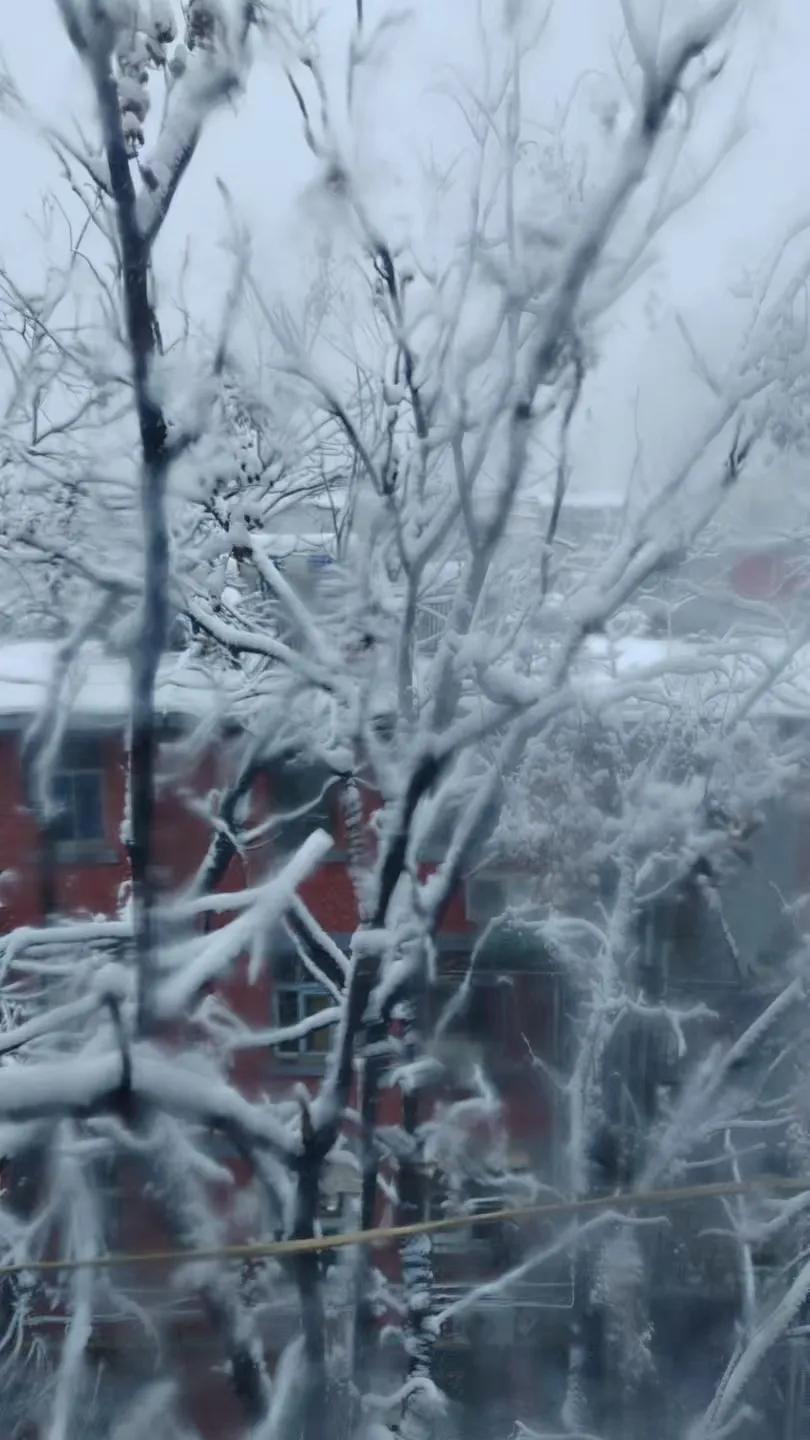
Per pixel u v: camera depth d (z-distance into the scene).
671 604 6.38
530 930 7.30
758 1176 8.19
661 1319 8.73
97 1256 5.23
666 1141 6.31
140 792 4.08
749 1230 6.96
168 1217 4.69
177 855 7.20
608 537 5.02
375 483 4.37
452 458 4.50
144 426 3.65
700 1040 7.76
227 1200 6.07
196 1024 5.68
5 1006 6.11
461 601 4.02
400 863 4.23
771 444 4.11
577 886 5.55
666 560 3.92
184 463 4.18
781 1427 8.19
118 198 3.31
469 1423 8.59
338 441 5.97
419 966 4.48
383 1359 6.68
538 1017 8.57
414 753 4.04
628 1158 6.96
